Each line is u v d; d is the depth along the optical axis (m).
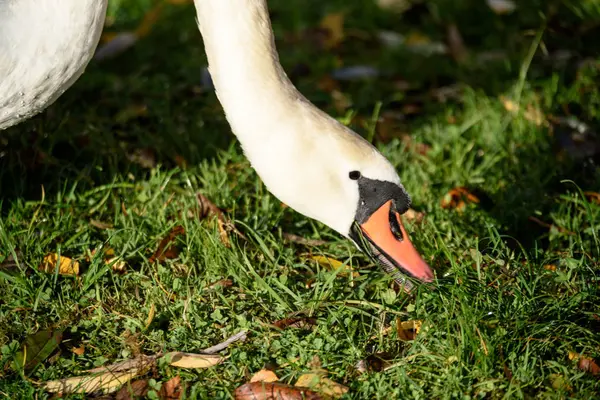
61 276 6.21
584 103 8.38
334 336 5.61
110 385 5.32
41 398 5.25
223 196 7.05
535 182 7.34
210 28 5.69
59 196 6.86
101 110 8.27
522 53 9.28
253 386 5.19
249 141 5.66
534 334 5.48
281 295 5.94
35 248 6.35
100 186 7.18
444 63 9.45
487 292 5.70
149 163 7.54
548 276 6.00
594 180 7.37
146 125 8.16
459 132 8.01
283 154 5.61
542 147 7.89
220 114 8.34
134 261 6.43
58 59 5.69
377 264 5.75
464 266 5.88
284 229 6.86
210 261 6.20
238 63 5.62
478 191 7.32
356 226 5.68
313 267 6.38
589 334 5.52
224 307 5.86
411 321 5.67
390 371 5.33
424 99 8.86
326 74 9.21
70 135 7.66
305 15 10.44
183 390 5.07
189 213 6.81
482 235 6.71
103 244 6.29
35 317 5.82
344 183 5.62
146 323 5.71
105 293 6.00
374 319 5.76
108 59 9.36
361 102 8.70
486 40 9.82
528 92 8.62
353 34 10.00
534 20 9.70
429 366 5.34
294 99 5.66
